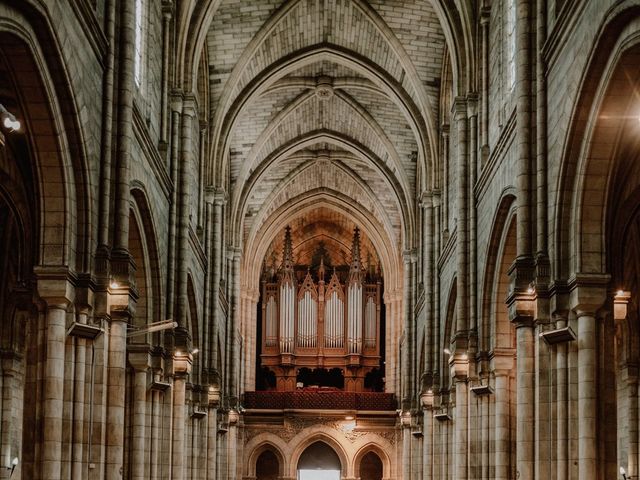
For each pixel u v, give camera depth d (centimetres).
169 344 3039
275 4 4069
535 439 2183
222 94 4269
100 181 2162
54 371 1945
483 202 3116
